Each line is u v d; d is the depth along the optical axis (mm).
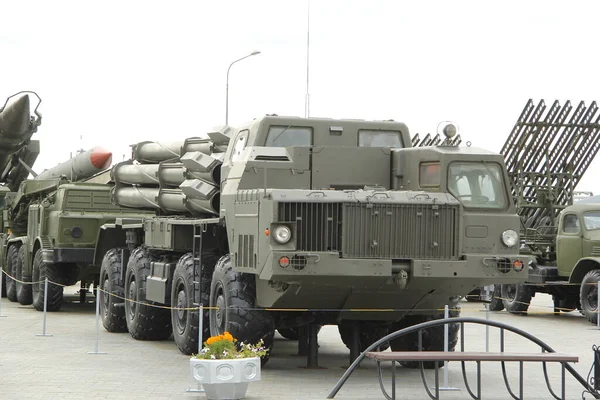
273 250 12469
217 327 14469
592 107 26031
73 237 23828
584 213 24469
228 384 11758
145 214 24172
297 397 12102
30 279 26297
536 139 26391
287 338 19359
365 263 12586
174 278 16625
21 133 27328
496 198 13438
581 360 16359
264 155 14102
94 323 21531
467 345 18422
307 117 14836
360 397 12172
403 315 13992
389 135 15062
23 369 14258
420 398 12227
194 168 16000
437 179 13484
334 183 14141
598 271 23078
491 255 13000
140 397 11969
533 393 12852
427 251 12898
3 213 29516
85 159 26922
